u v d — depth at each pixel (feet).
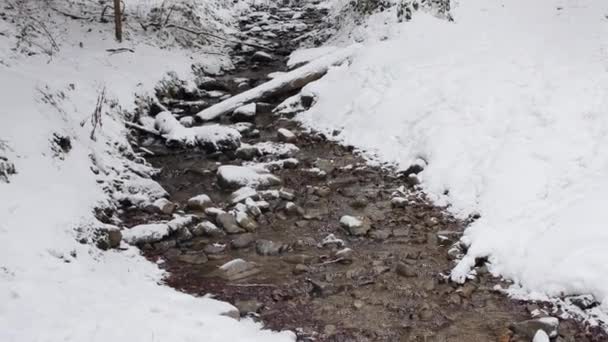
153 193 27.22
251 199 26.37
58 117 28.09
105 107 33.22
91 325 15.66
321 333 17.92
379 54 36.78
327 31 48.80
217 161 31.68
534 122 27.22
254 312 18.88
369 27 40.47
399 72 34.37
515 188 24.00
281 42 51.78
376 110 32.83
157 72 40.11
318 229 24.58
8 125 24.86
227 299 19.72
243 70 45.85
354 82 35.78
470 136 28.09
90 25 44.06
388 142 31.09
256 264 21.98
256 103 37.81
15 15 39.40
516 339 17.53
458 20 38.75
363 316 18.81
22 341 14.70
